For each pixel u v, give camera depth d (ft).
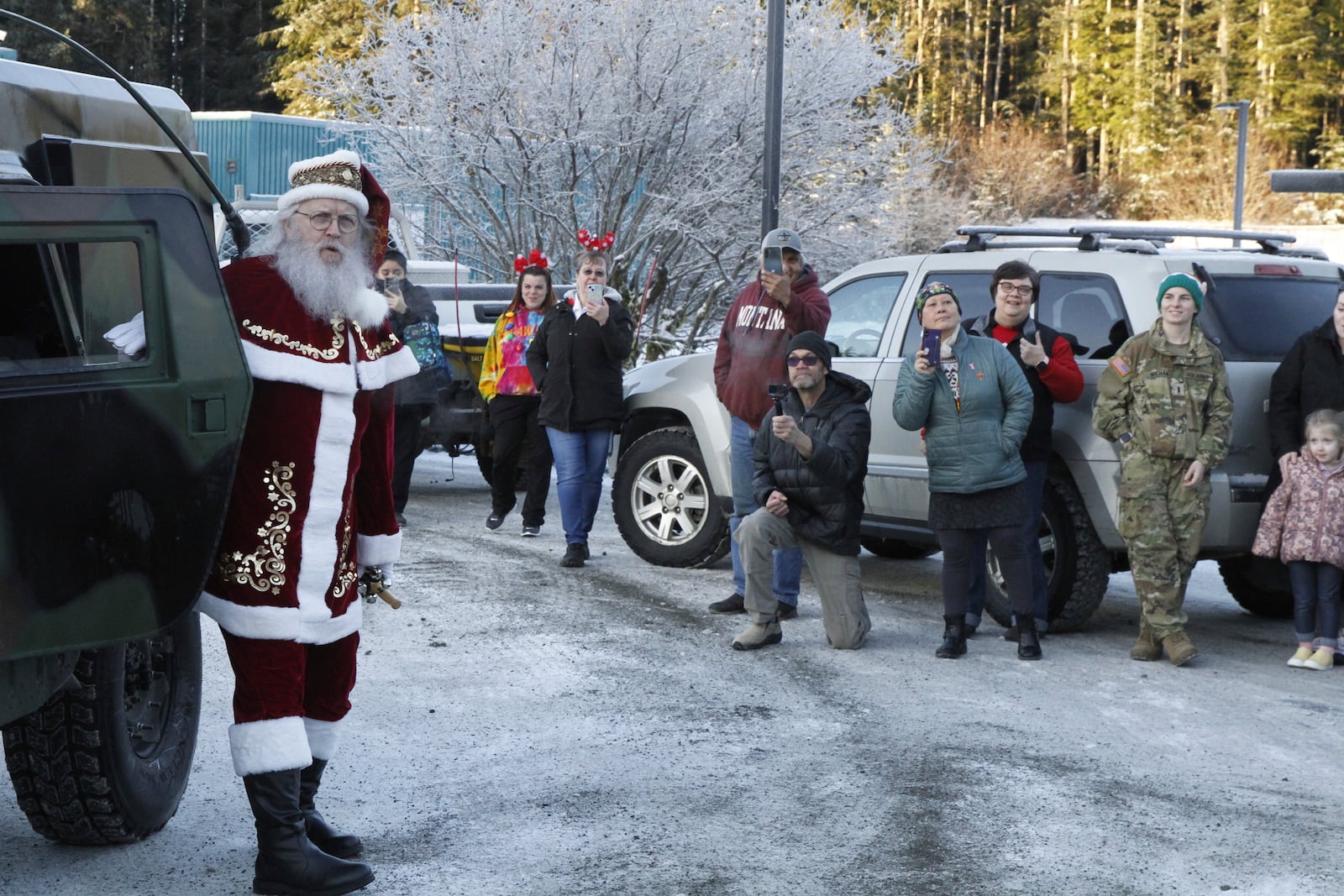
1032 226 24.76
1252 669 20.97
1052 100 206.90
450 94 59.98
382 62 62.59
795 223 63.36
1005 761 16.34
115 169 13.83
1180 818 14.60
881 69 65.57
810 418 21.49
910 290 25.22
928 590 26.45
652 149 60.90
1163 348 20.97
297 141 69.41
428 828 14.06
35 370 10.44
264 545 11.82
